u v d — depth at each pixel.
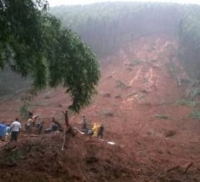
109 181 10.80
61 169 10.77
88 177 10.77
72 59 11.48
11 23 8.37
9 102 32.78
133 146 18.02
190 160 14.84
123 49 46.88
